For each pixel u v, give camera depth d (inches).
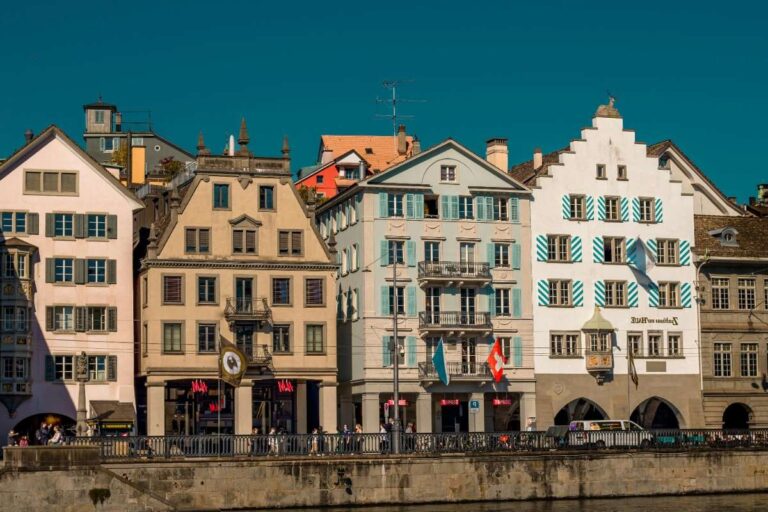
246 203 3818.9
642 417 4220.0
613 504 3225.9
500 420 4069.9
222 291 3764.8
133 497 2886.3
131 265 3754.9
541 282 4106.8
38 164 3698.3
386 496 3159.5
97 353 3690.9
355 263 4035.4
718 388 4220.0
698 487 3417.8
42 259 3673.7
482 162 4082.2
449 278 3991.1
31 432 3641.7
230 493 3038.9
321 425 3814.0
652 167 4264.3
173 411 3784.5
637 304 4185.5
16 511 2797.7
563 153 4175.7
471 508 3134.8
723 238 4293.8
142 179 4685.0
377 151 6471.5
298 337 3811.5
